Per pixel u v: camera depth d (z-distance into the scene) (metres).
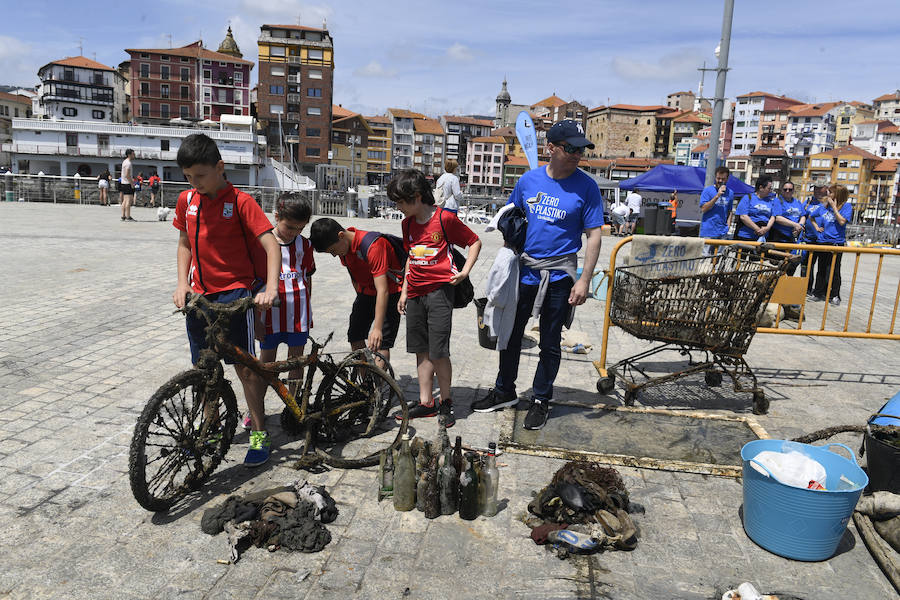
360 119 99.81
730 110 135.38
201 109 81.75
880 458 3.25
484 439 4.06
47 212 20.98
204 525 2.93
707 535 3.05
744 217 9.00
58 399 4.48
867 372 6.01
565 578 2.67
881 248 5.64
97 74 83.31
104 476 3.42
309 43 81.44
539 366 4.33
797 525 2.80
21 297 7.71
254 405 3.57
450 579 2.63
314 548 2.80
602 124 144.25
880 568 2.84
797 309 8.37
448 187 10.81
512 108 162.00
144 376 5.04
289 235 3.74
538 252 4.22
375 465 3.67
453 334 6.95
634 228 21.16
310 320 3.93
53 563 2.64
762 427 4.39
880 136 131.25
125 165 18.73
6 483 3.29
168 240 14.25
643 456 3.85
